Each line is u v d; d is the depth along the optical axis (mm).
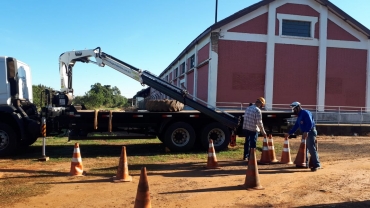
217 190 6391
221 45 20359
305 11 21312
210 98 20047
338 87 21719
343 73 21812
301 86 21219
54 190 6305
